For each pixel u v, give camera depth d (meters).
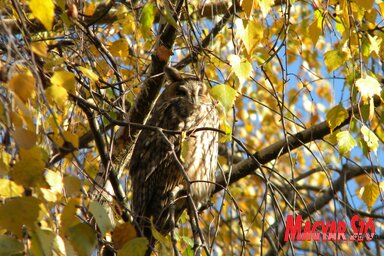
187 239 7.56
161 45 8.30
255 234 14.33
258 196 14.22
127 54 8.34
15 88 4.75
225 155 13.32
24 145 4.68
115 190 7.75
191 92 10.41
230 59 6.26
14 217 4.68
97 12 9.51
